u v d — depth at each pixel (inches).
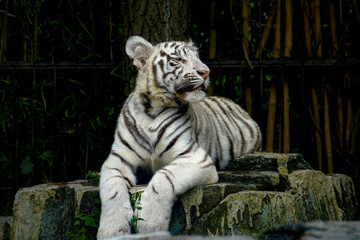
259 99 428.5
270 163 324.8
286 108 398.3
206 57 436.1
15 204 305.0
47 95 421.1
